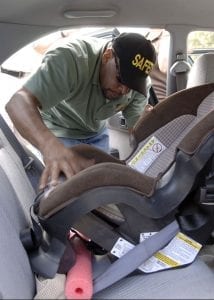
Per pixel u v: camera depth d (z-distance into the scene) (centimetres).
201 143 96
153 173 128
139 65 155
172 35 196
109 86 168
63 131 188
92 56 167
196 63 180
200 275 97
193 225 99
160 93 224
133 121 197
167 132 130
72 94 169
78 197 89
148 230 96
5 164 124
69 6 155
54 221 91
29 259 102
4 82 192
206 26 192
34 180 143
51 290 98
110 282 90
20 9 151
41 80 144
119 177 90
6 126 139
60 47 159
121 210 94
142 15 173
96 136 196
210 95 129
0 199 105
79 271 91
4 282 88
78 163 112
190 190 98
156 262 96
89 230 94
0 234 97
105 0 156
